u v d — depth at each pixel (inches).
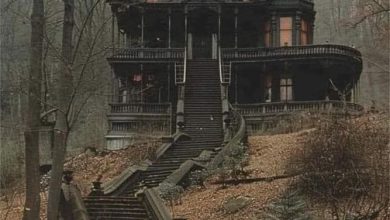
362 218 592.4
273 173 856.3
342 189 624.7
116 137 1717.5
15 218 869.8
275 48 1888.5
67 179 782.5
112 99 1833.2
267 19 2046.0
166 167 1030.4
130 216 749.9
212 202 792.3
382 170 619.8
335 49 1847.9
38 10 629.0
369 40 2650.1
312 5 2065.7
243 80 1959.9
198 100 1705.2
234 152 1016.2
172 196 829.2
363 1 1755.7
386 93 2487.7
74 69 621.9
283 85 1916.8
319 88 1892.2
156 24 2039.9
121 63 1871.3
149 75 1914.4
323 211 613.6
